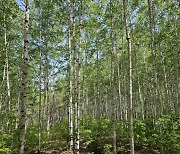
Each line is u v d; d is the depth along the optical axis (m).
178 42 18.20
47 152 14.16
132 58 24.72
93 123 17.08
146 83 27.86
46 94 21.78
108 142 14.40
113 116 12.77
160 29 19.92
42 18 18.61
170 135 11.80
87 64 22.44
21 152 7.07
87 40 21.33
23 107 7.45
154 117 15.03
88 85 32.56
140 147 13.48
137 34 19.69
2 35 18.09
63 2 16.80
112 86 13.41
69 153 12.73
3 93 20.53
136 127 13.94
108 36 19.23
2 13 16.92
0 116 19.11
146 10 18.61
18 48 19.56
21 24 18.47
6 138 14.19
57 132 17.50
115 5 16.52
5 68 20.05
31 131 16.62
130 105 9.23
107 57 23.62
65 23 17.72
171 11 17.84
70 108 13.74
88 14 16.44
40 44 18.75
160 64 22.53
